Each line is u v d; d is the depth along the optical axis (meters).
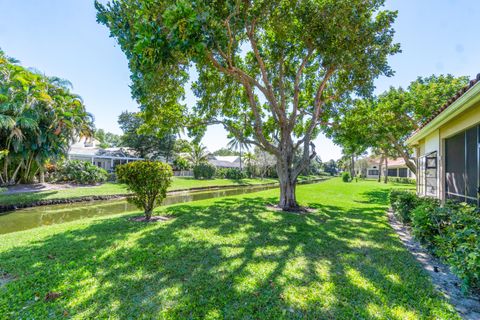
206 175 30.75
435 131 6.88
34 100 14.89
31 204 11.80
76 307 2.58
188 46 4.39
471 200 4.82
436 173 6.79
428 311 2.53
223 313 2.48
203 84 9.46
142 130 10.02
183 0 4.33
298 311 2.53
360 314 2.47
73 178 18.88
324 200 11.92
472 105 4.14
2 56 14.62
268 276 3.30
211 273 3.38
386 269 3.56
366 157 46.69
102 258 3.89
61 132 16.64
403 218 6.38
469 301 2.77
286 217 7.33
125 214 8.28
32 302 2.66
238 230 5.70
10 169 16.30
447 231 3.55
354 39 6.80
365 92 8.73
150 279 3.19
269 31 8.38
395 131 13.33
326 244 4.74
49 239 4.98
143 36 4.25
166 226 6.05
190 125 9.88
